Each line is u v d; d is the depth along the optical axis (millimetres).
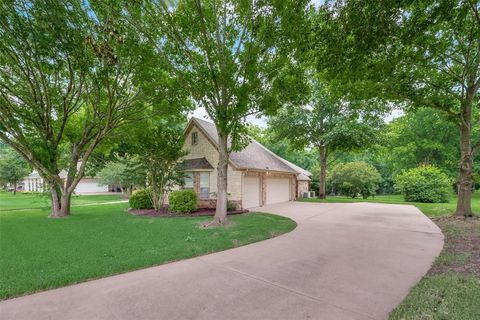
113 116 12195
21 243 6680
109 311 3291
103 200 23094
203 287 4031
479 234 7633
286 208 15219
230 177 14680
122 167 24203
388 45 7355
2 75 10258
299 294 3764
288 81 8773
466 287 3787
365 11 5625
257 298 3641
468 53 9508
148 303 3502
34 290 3908
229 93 8836
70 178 12156
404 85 10195
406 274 4523
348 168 24781
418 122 28469
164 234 7762
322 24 6645
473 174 10969
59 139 12125
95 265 4949
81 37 8133
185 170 15242
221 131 9008
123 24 8234
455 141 27484
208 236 7531
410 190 19344
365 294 3750
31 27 7570
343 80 8266
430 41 8102
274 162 19562
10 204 18516
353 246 6473
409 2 5297
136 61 9758
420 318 2969
